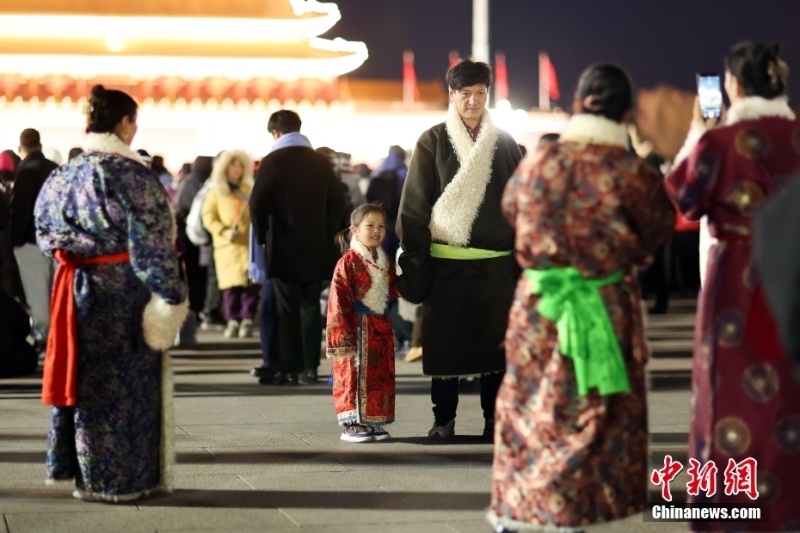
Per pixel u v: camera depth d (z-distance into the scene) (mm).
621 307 7594
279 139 15961
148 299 9203
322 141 45875
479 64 11367
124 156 9172
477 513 9141
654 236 7746
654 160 23703
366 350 11898
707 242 9156
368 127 46188
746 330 7570
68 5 42094
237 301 22922
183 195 24203
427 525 8812
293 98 43750
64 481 9977
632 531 8680
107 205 9000
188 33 42812
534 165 7691
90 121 9250
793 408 7500
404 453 11352
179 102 42594
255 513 9133
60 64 42000
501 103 50531
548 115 50781
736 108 7832
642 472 7664
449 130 11453
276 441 12000
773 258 5086
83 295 9094
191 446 11727
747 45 7852
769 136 7691
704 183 7762
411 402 14625
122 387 9195
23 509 9203
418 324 18562
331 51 43906
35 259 17734
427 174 11414
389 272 12055
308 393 15422
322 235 15828
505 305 11492
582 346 7445
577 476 7418
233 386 16109
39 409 14039
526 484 7566
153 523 8820
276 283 15898
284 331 15930
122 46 42531
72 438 9367
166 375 9461
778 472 7531
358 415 11836
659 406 14039
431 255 11500
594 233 7508
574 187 7535
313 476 10375
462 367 11492
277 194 15609
